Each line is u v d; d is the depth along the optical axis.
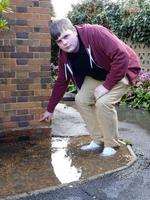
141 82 3.84
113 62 1.80
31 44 2.22
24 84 2.24
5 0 1.78
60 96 2.03
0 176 1.71
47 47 2.26
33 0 2.18
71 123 2.73
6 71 2.19
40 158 1.95
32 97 2.28
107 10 5.06
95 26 1.84
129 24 4.55
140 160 1.93
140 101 3.62
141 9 4.52
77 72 1.92
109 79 1.82
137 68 1.93
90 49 1.81
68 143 2.21
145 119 3.05
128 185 1.62
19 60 2.21
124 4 4.88
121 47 1.80
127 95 3.79
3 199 1.48
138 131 2.62
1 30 2.13
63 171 1.76
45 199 1.49
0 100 2.20
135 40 4.54
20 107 2.25
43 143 2.22
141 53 4.48
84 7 5.76
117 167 1.80
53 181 1.65
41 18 2.22
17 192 1.54
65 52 1.86
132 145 2.22
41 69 2.27
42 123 2.32
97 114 1.92
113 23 4.90
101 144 2.11
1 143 2.21
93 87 1.96
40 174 1.73
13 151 2.07
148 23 4.30
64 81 1.99
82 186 1.61
